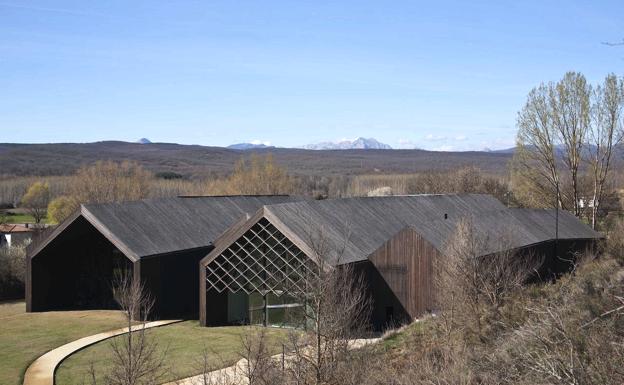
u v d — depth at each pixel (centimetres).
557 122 5634
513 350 1756
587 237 4041
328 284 1822
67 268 3575
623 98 5475
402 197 4166
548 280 3384
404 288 2902
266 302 2933
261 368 1633
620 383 1364
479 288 2370
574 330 1623
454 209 4400
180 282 3434
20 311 3441
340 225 3238
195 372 2141
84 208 3288
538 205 5891
